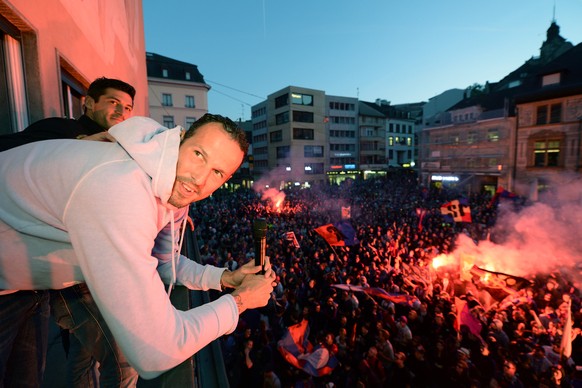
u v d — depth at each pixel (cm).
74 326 117
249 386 661
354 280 1073
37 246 83
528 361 656
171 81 3922
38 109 241
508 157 3228
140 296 72
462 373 620
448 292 1101
